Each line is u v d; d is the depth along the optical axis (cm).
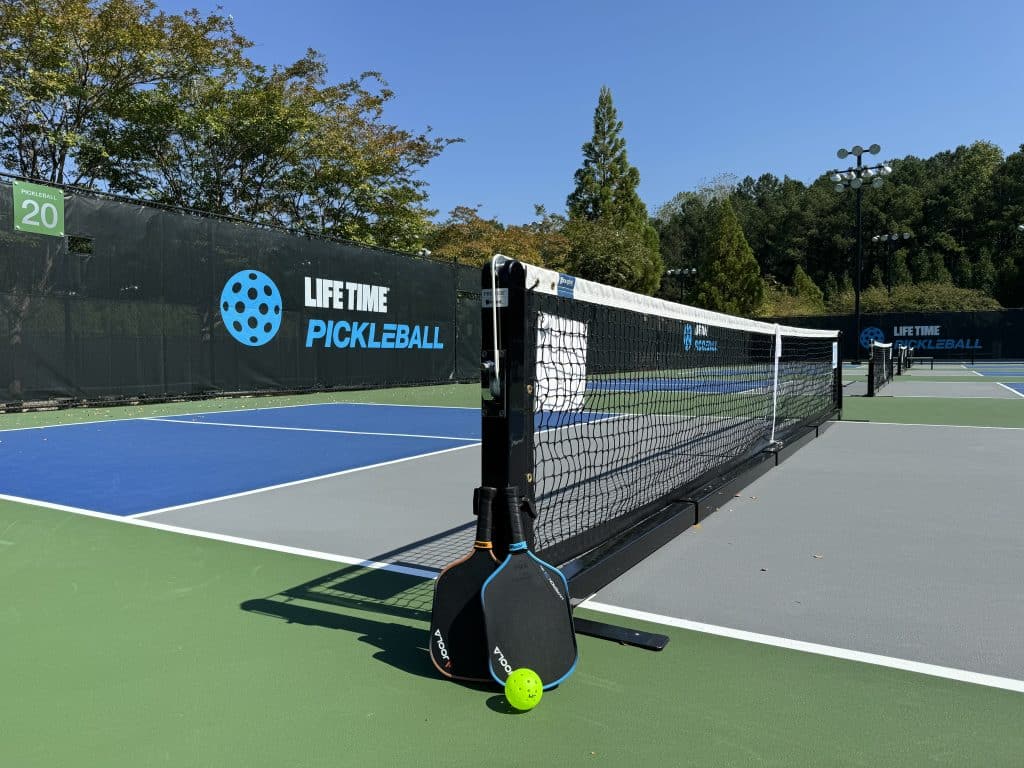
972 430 905
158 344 1277
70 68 1686
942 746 192
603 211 4306
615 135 4372
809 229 8012
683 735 198
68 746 193
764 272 8219
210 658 248
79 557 368
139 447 774
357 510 478
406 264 1795
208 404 1312
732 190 8125
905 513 462
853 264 7769
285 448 769
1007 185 7106
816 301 5538
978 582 327
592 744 193
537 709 213
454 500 510
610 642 262
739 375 787
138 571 345
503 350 249
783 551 378
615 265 3606
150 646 258
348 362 1645
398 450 756
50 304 1130
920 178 8631
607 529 353
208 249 1349
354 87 2280
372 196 2355
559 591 238
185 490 543
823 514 460
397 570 349
